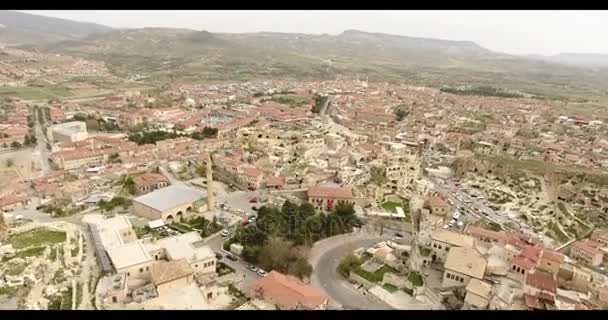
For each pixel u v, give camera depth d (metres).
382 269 137.50
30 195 185.12
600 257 150.25
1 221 145.25
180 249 133.00
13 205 171.00
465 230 160.75
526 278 121.00
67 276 110.25
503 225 184.62
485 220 189.00
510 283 124.50
